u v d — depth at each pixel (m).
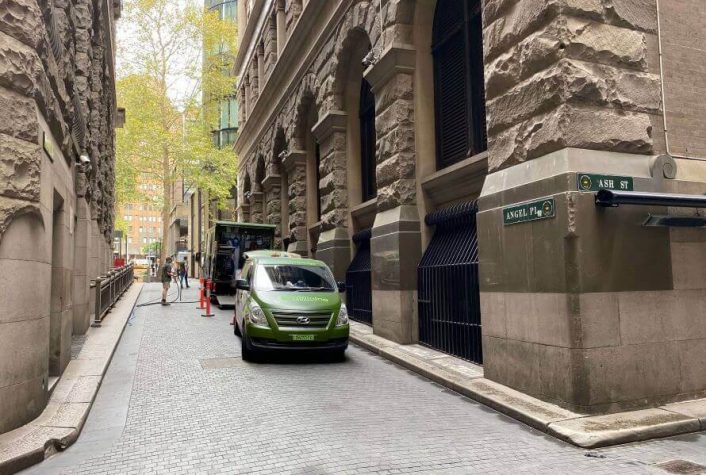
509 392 7.12
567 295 6.34
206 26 33.56
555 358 6.50
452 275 9.90
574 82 6.63
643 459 4.95
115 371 9.02
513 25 7.52
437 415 6.48
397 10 11.59
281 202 24.14
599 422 5.80
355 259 15.48
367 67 13.27
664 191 6.88
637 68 7.07
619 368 6.32
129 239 134.00
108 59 20.52
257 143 28.09
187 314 17.78
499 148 7.85
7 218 5.50
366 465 4.77
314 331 9.73
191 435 5.71
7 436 5.40
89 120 13.31
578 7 6.77
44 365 6.40
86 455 5.23
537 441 5.52
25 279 5.85
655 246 6.72
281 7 23.53
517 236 7.25
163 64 32.97
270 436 5.61
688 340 6.78
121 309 17.58
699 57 7.49
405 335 11.13
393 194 11.69
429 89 11.73
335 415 6.40
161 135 32.50
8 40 5.62
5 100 5.55
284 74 21.27
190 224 62.66
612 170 6.65
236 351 10.88
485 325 7.96
